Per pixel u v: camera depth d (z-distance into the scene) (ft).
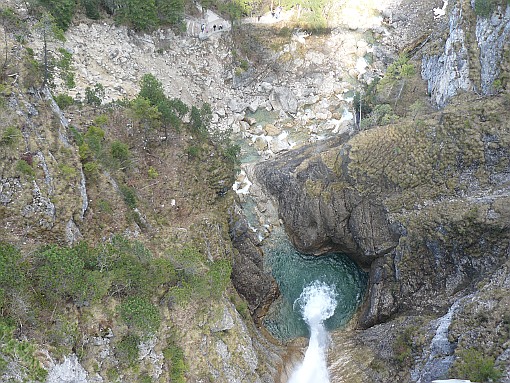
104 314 129.80
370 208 220.43
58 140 156.76
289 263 237.66
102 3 281.33
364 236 221.05
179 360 141.28
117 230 162.71
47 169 144.25
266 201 255.29
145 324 131.64
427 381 155.43
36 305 115.96
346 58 324.39
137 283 139.85
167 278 150.00
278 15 325.62
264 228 247.91
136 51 278.46
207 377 148.36
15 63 157.28
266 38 317.01
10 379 94.27
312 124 289.33
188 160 222.89
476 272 184.14
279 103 295.69
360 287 229.86
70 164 155.53
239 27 315.58
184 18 305.94
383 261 214.48
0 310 108.37
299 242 242.58
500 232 177.58
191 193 213.87
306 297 225.15
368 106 276.41
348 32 336.08
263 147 275.80
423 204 208.33
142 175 204.23
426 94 265.13
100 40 265.95
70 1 254.27
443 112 217.97
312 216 234.58
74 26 261.85
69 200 146.61
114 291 135.33
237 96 297.33
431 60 264.72
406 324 186.09
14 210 132.87
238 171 252.01
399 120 240.32
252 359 168.25
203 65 297.94
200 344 150.51
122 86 255.29
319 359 196.95
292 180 244.01
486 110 207.31
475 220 181.88
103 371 124.47
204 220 202.28
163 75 280.31
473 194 199.52
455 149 208.33
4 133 136.67
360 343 197.16
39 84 162.71
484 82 224.12
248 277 215.51
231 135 280.51
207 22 312.29
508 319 147.33
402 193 215.10
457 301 174.70
